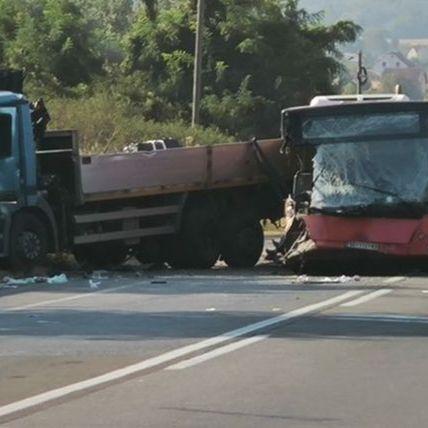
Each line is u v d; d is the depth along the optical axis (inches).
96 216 1827.0
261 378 850.1
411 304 1274.6
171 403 768.9
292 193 1895.9
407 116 1720.0
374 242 1679.4
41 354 968.3
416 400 771.4
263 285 1536.7
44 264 1780.3
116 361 930.1
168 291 1464.1
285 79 4443.9
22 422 719.1
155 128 3297.2
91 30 4517.7
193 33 4493.1
